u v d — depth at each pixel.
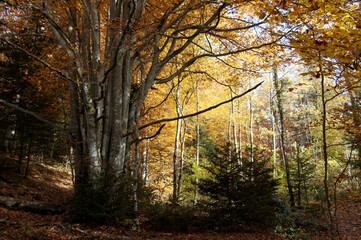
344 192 14.55
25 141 13.26
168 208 8.19
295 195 14.00
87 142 8.01
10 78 10.43
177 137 13.81
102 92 7.73
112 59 8.30
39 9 7.04
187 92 15.84
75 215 6.67
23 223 5.75
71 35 8.94
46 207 7.36
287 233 8.61
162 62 9.49
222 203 8.30
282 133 15.84
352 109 6.39
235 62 12.89
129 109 9.30
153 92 15.84
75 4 8.05
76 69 8.37
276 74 16.19
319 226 9.90
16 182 10.65
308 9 4.24
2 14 8.96
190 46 14.89
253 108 20.52
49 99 12.72
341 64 4.15
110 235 5.92
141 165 15.88
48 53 10.49
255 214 7.94
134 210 6.82
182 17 9.55
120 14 8.68
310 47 3.88
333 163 17.77
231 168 8.70
